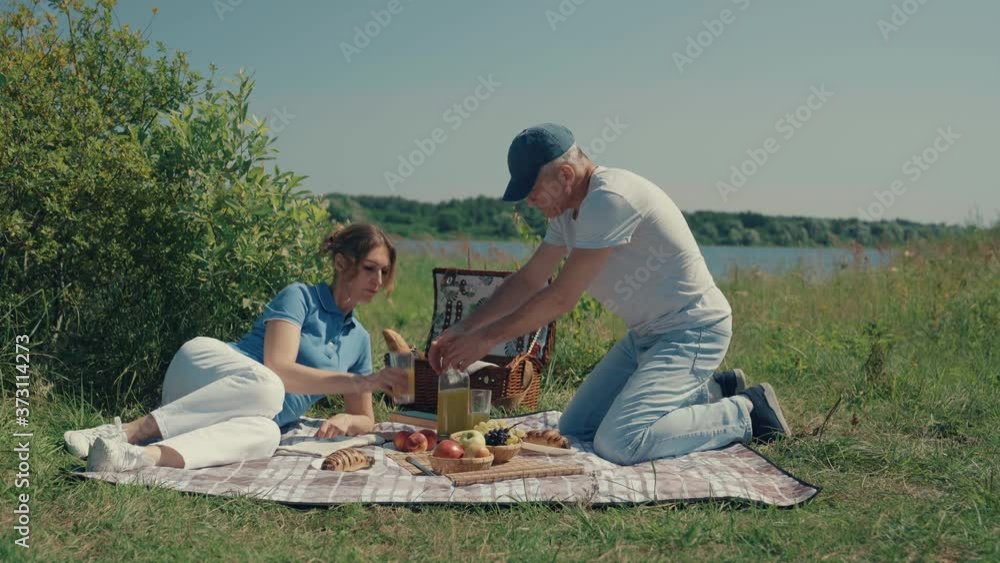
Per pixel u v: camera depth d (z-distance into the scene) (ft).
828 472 14.21
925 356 23.81
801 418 18.02
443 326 21.43
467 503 11.82
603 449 14.75
